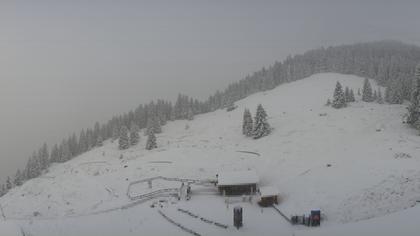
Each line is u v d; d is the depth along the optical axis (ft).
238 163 222.48
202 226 133.90
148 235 127.54
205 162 233.55
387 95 339.57
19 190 223.51
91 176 230.07
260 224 133.80
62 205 182.80
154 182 202.49
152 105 478.18
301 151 223.30
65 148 401.08
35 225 143.13
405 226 106.93
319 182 166.61
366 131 237.25
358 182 153.48
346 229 113.91
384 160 170.40
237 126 336.08
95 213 159.43
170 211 153.17
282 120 314.14
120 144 333.62
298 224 131.54
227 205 154.30
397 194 136.15
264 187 162.30
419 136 210.59
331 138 236.63
